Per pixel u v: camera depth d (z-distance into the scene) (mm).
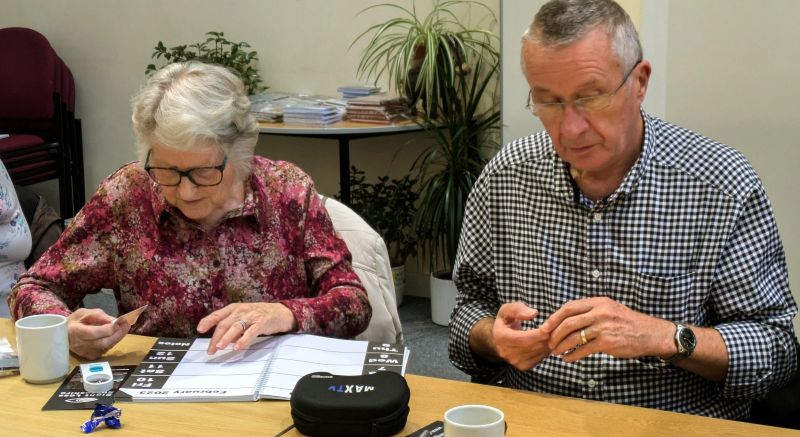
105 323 1665
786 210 2912
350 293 1801
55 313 1732
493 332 1476
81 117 5016
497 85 3898
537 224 1670
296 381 1478
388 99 3807
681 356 1435
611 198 1573
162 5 4652
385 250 2016
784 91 2824
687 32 2904
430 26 3752
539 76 1432
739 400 1627
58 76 4730
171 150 1636
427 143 4176
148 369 1552
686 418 1337
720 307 1578
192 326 1827
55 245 1878
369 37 4164
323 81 4336
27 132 4742
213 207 1750
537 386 1660
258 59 4469
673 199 1569
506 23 3186
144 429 1347
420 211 3846
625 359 1572
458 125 3725
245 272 1828
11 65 4688
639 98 1498
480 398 1434
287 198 1861
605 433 1294
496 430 1138
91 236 1863
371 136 3877
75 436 1328
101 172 5059
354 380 1355
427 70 3602
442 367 3438
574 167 1558
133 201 1838
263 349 1610
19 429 1356
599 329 1374
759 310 1552
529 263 1686
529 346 1428
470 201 1772
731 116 2912
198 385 1483
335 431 1291
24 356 1529
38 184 5215
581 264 1634
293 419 1330
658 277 1573
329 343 1621
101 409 1374
